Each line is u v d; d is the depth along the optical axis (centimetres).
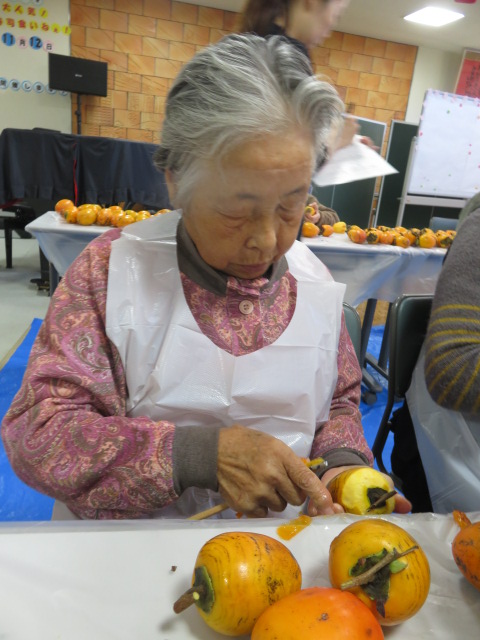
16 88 448
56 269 193
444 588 43
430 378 63
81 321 59
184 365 59
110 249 63
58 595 38
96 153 309
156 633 36
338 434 68
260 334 62
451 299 63
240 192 44
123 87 465
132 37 451
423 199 335
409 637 38
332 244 195
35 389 55
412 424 90
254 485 49
